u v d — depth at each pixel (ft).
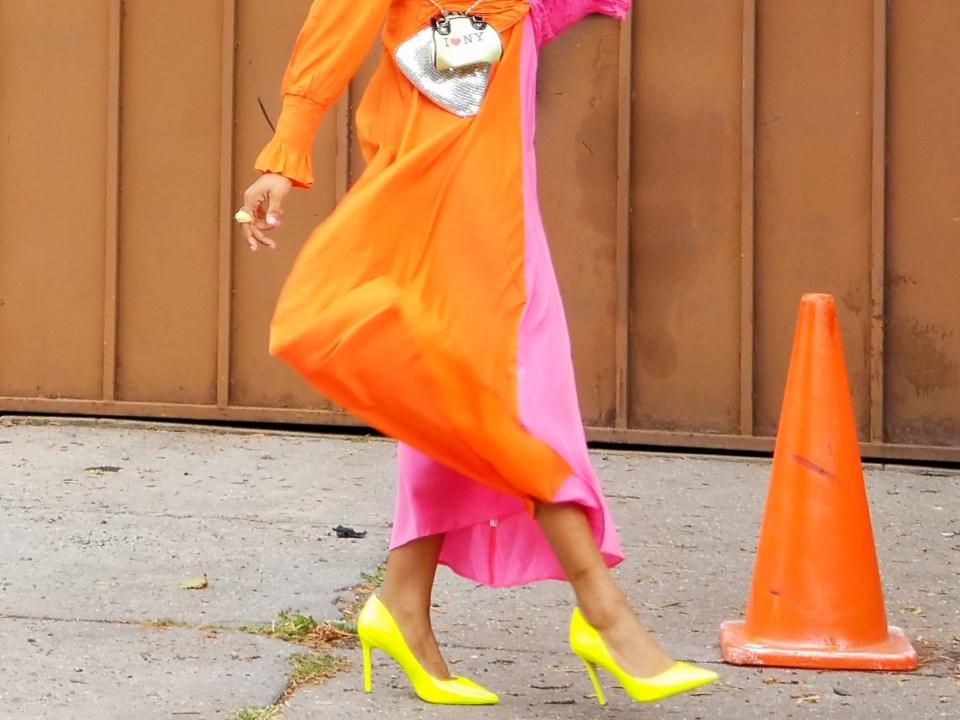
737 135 43.19
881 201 42.11
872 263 42.39
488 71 20.97
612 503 37.93
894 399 42.86
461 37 20.76
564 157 43.91
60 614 26.78
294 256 45.62
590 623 20.48
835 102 42.70
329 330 19.97
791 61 42.88
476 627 26.96
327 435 45.78
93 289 46.93
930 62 42.06
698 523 36.06
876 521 36.55
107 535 32.94
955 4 41.86
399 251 20.33
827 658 24.81
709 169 43.37
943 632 27.35
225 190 45.65
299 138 20.81
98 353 47.03
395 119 21.31
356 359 19.95
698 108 43.37
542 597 28.99
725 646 25.41
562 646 25.94
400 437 20.47
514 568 22.27
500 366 20.11
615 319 43.91
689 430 43.98
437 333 20.06
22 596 27.91
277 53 45.50
